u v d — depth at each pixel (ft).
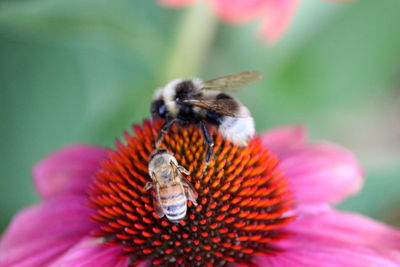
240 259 0.70
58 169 0.77
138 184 0.71
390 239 0.73
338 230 0.74
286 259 0.71
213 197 0.70
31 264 0.72
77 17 0.81
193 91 0.72
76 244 0.71
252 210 0.71
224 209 0.70
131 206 0.71
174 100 0.72
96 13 0.82
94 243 0.71
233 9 0.81
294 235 0.72
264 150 0.74
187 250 0.69
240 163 0.72
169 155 0.68
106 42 0.90
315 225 0.74
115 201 0.71
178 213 0.67
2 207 0.89
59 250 0.72
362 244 0.73
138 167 0.71
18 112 0.91
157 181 0.68
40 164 0.78
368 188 0.91
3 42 0.92
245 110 0.72
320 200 0.77
